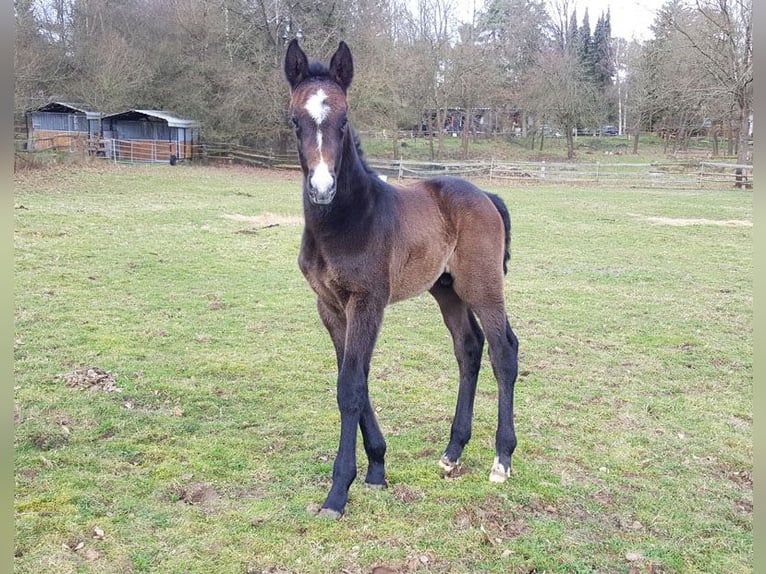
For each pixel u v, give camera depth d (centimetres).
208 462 416
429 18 3669
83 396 513
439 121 3706
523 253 1280
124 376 562
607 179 2906
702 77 2958
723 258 1248
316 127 338
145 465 411
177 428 467
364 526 351
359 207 363
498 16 4825
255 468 412
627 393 576
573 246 1361
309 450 442
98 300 813
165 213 1545
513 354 432
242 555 320
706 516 376
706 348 711
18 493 366
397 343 707
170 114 3359
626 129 4950
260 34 3347
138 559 313
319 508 366
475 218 428
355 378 369
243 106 3312
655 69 3825
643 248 1345
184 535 335
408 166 3058
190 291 891
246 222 1501
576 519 368
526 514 371
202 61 3397
